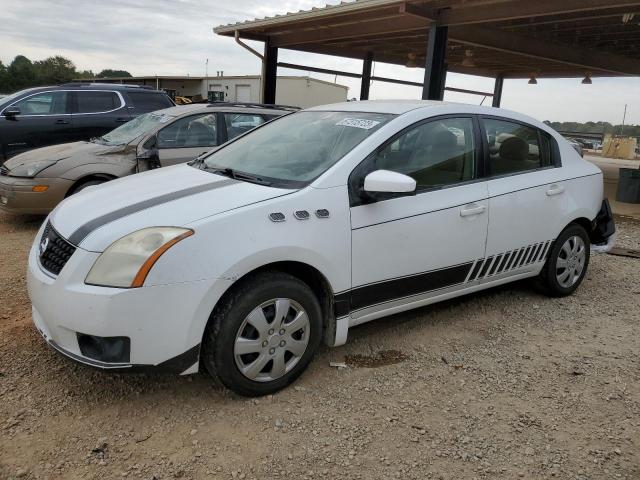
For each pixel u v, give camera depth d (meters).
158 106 9.98
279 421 2.82
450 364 3.51
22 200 6.28
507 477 2.49
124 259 2.61
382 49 15.96
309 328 3.10
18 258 5.33
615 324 4.27
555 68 18.14
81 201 3.28
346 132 3.61
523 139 4.32
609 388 3.28
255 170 3.53
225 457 2.54
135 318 2.58
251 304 2.84
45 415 2.80
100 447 2.57
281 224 2.92
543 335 4.01
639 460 2.63
